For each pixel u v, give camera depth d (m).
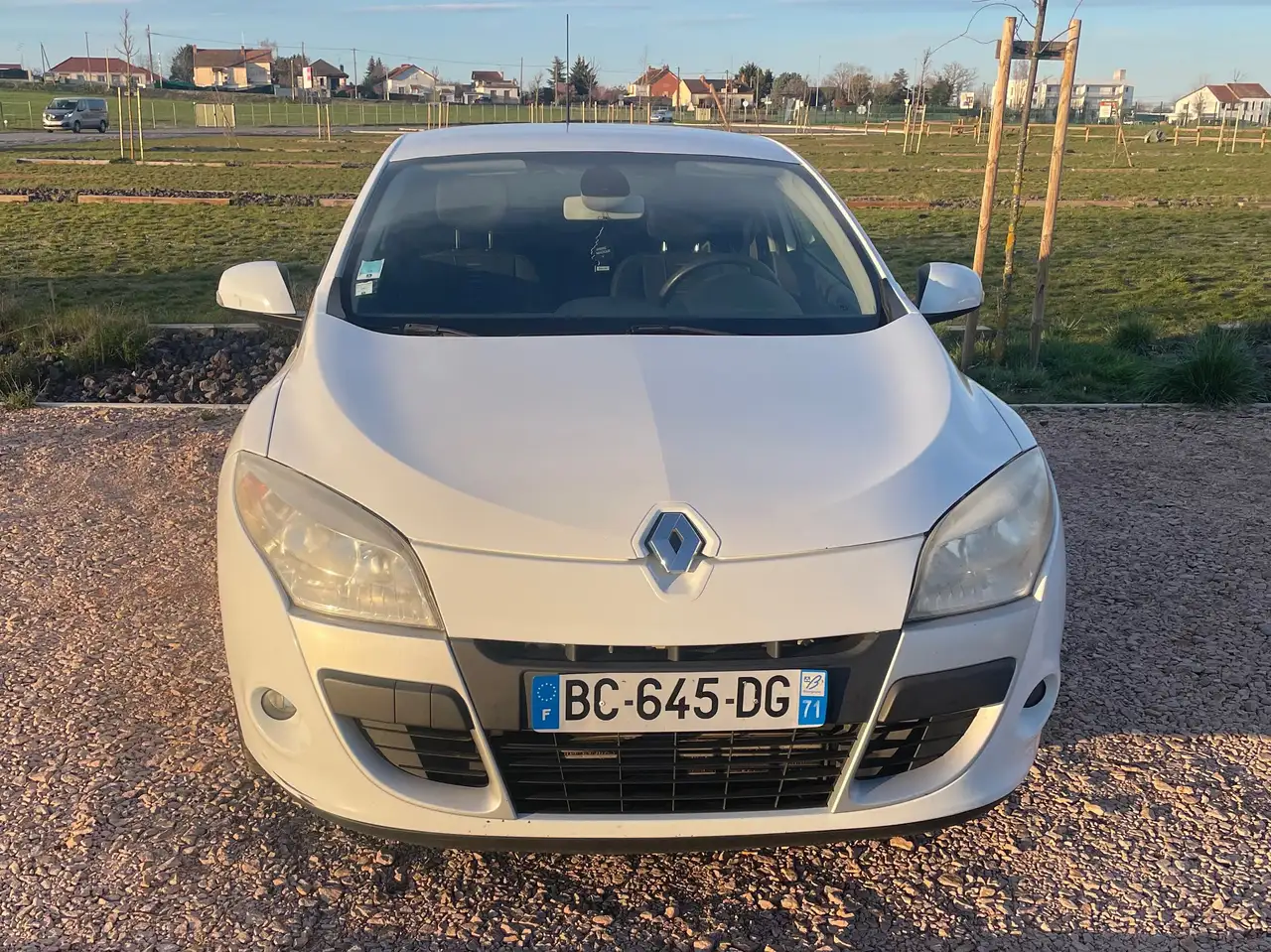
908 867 2.63
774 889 2.55
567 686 2.12
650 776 2.21
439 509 2.21
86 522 4.79
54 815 2.75
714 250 3.39
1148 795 2.90
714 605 2.12
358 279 3.18
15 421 6.41
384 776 2.23
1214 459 5.94
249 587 2.31
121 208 20.77
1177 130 69.19
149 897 2.47
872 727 2.20
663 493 2.23
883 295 3.27
